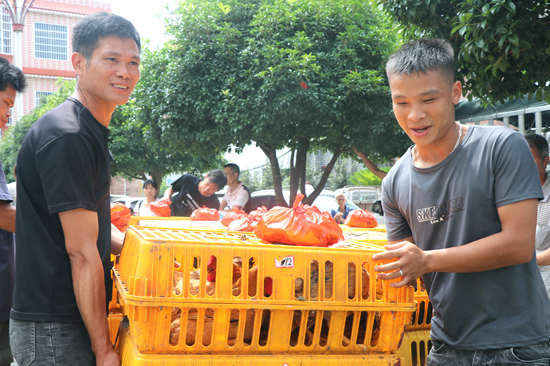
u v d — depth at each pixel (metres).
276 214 1.58
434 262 1.47
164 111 8.24
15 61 23.77
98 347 1.56
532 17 3.05
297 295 1.44
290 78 7.38
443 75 1.50
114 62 1.67
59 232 1.59
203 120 8.08
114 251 2.07
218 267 1.35
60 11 31.45
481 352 1.57
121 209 2.65
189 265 1.32
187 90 7.89
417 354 2.34
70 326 1.59
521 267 1.56
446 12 3.57
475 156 1.55
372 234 2.67
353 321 1.48
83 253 1.53
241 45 8.02
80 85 1.71
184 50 8.19
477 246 1.46
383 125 7.81
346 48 7.83
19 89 2.29
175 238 1.48
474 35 3.00
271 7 7.92
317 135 8.62
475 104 5.22
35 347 1.56
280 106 7.37
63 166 1.49
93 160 1.59
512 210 1.45
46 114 1.61
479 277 1.57
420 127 1.53
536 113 4.54
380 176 7.94
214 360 1.34
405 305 1.49
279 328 1.40
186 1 8.35
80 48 1.69
